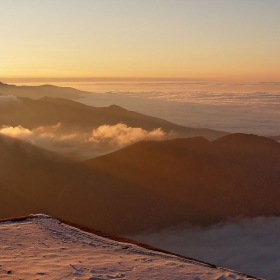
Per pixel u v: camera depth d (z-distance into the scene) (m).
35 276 10.50
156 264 12.30
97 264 11.89
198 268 12.20
